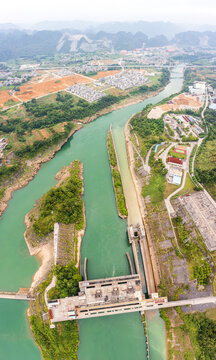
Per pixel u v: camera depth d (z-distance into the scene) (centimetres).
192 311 8931
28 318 9288
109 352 8438
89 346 8538
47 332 8450
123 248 11569
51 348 8244
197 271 9556
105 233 12212
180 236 11019
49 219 11888
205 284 9275
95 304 8850
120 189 14575
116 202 13900
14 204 14362
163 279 9956
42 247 11375
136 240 11881
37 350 8538
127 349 8506
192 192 13488
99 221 12825
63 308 8706
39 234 11581
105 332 8869
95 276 10412
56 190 13150
